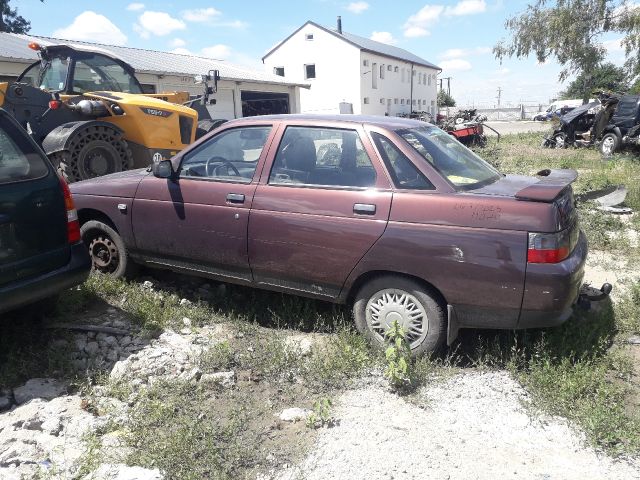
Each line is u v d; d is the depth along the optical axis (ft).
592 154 53.78
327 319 14.89
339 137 13.47
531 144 69.36
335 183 13.21
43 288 12.94
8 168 12.59
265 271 14.12
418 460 9.48
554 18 76.07
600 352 12.92
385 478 9.05
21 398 11.43
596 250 21.80
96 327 14.03
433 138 13.94
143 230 15.85
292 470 9.27
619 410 10.59
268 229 13.73
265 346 13.61
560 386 11.47
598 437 9.98
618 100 53.42
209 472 9.23
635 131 49.29
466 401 11.28
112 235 16.71
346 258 12.82
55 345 13.23
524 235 11.27
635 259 20.35
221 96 87.10
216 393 11.72
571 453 9.71
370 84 141.08
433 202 12.03
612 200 28.45
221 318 15.19
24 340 13.43
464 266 11.67
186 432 10.00
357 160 13.15
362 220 12.57
